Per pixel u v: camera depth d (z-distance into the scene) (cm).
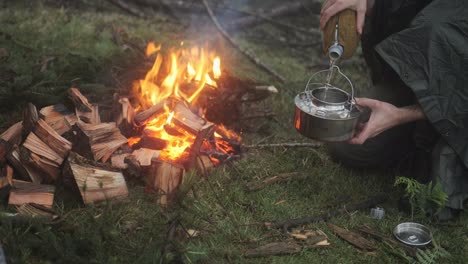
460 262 175
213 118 222
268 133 228
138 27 313
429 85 179
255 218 185
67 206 179
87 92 221
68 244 160
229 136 218
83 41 277
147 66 246
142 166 188
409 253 176
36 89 219
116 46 276
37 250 162
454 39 177
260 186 197
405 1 197
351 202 196
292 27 344
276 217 186
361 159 208
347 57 181
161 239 170
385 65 206
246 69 283
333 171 209
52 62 243
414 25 180
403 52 181
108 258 160
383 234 183
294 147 219
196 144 195
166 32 317
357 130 181
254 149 216
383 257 174
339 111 170
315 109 170
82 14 315
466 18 178
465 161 184
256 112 234
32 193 176
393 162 212
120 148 193
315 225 184
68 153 182
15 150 181
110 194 180
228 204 189
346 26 178
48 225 167
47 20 294
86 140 185
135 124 200
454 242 183
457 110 180
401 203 194
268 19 345
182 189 182
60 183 186
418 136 199
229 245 174
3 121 210
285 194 196
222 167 203
